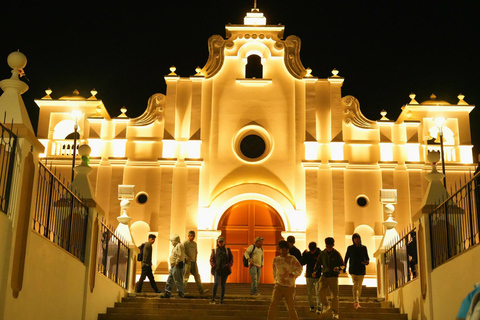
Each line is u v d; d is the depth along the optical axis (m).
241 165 23.95
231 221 23.72
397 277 15.90
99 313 13.88
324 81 24.69
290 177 23.83
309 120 24.22
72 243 12.31
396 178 23.52
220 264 15.25
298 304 15.68
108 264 15.15
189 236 16.95
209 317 13.84
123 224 18.44
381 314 14.56
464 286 10.49
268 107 24.55
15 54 9.91
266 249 23.41
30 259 9.65
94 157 23.56
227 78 24.88
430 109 24.08
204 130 24.30
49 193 10.73
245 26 25.31
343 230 23.05
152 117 24.39
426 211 12.95
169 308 14.89
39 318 10.16
